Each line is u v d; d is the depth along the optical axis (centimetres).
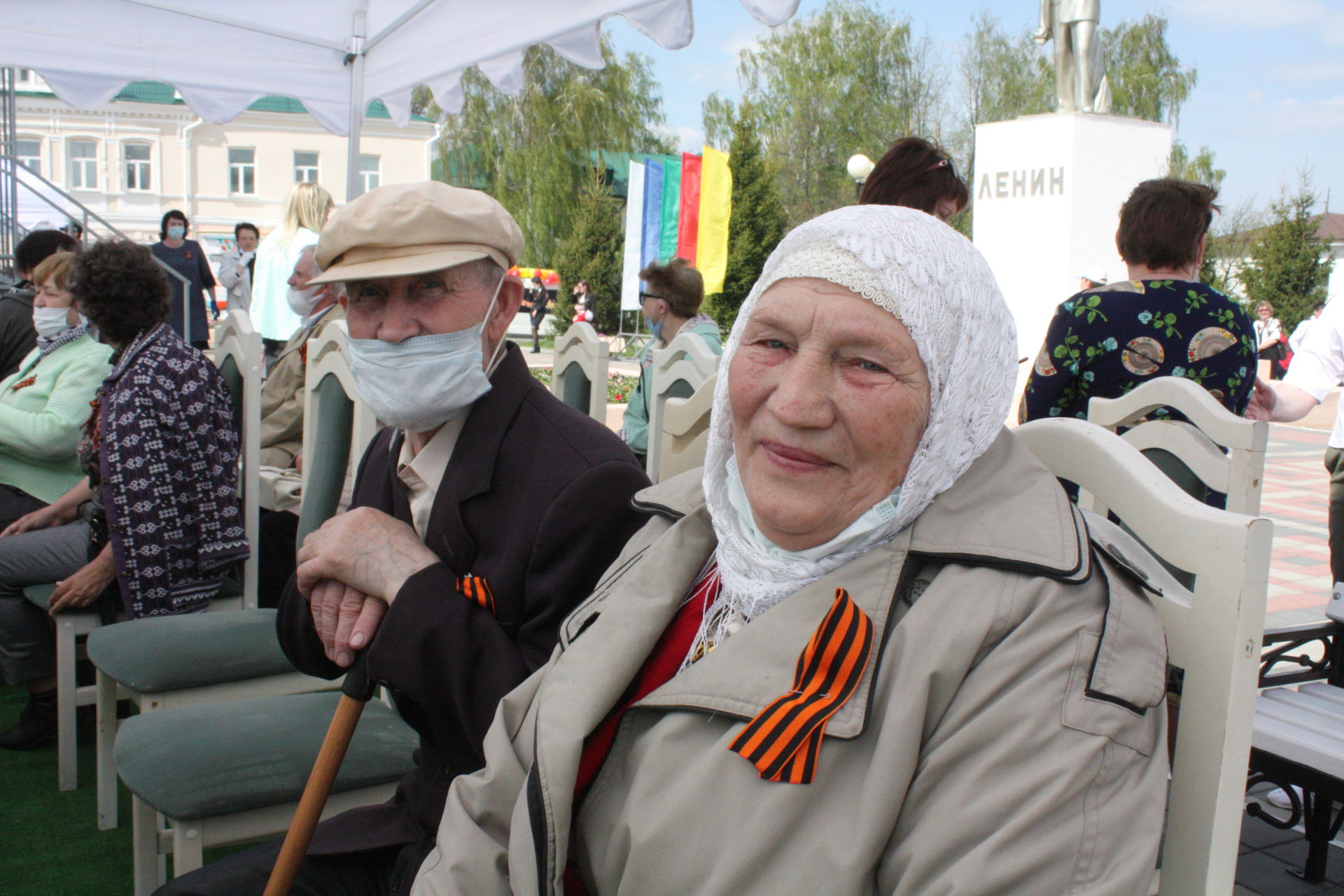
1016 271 840
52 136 3170
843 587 102
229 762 179
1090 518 113
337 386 272
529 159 2966
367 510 158
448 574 150
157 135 3222
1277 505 862
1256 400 296
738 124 2761
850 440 102
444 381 155
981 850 84
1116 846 83
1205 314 237
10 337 455
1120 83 3700
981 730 89
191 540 275
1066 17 812
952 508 103
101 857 248
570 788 108
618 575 129
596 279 2756
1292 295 2908
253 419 301
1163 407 218
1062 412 250
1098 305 241
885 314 101
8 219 904
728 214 1814
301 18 421
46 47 418
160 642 233
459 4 390
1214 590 100
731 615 115
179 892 151
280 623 179
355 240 153
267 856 159
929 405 102
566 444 155
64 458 342
